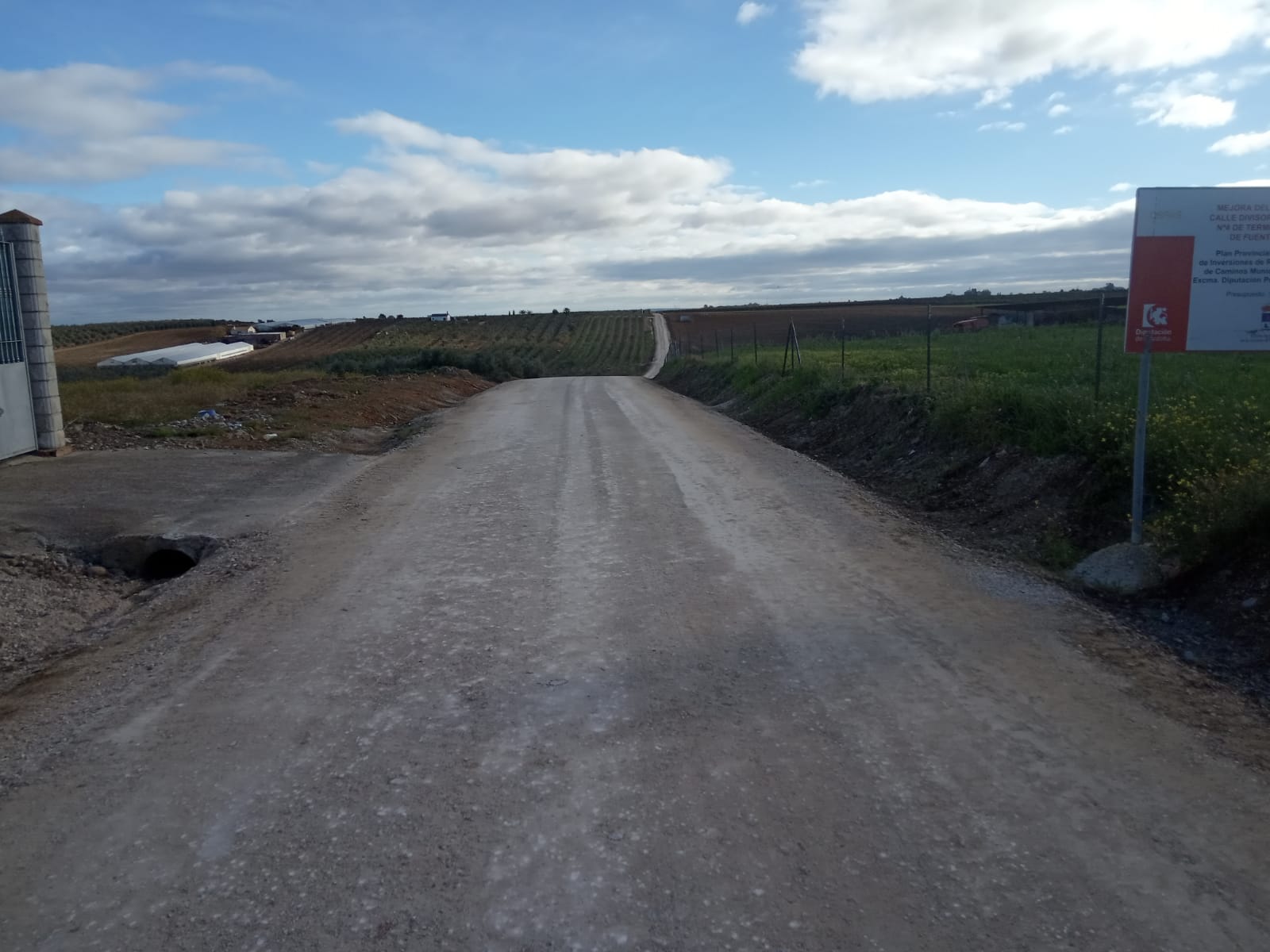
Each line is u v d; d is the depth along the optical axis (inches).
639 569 296.2
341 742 177.3
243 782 162.4
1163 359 636.7
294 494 437.1
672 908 124.2
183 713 193.5
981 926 119.7
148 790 160.9
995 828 142.6
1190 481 289.3
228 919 124.1
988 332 1419.8
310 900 128.0
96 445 569.0
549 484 460.1
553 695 197.0
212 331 4252.0
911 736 174.2
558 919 122.4
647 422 761.0
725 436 658.2
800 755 167.3
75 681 218.1
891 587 270.4
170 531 358.3
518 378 1801.2
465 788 158.4
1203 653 217.9
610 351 3326.8
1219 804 149.3
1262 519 245.6
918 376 664.4
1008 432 418.9
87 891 131.7
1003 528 340.5
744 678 203.9
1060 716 182.5
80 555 337.4
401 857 138.0
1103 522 310.8
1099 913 122.3
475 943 118.1
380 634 239.8
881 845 138.4
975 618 241.6
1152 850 136.6
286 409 757.3
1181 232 269.1
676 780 159.2
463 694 198.7
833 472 492.1
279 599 274.1
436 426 766.5
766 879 130.3
